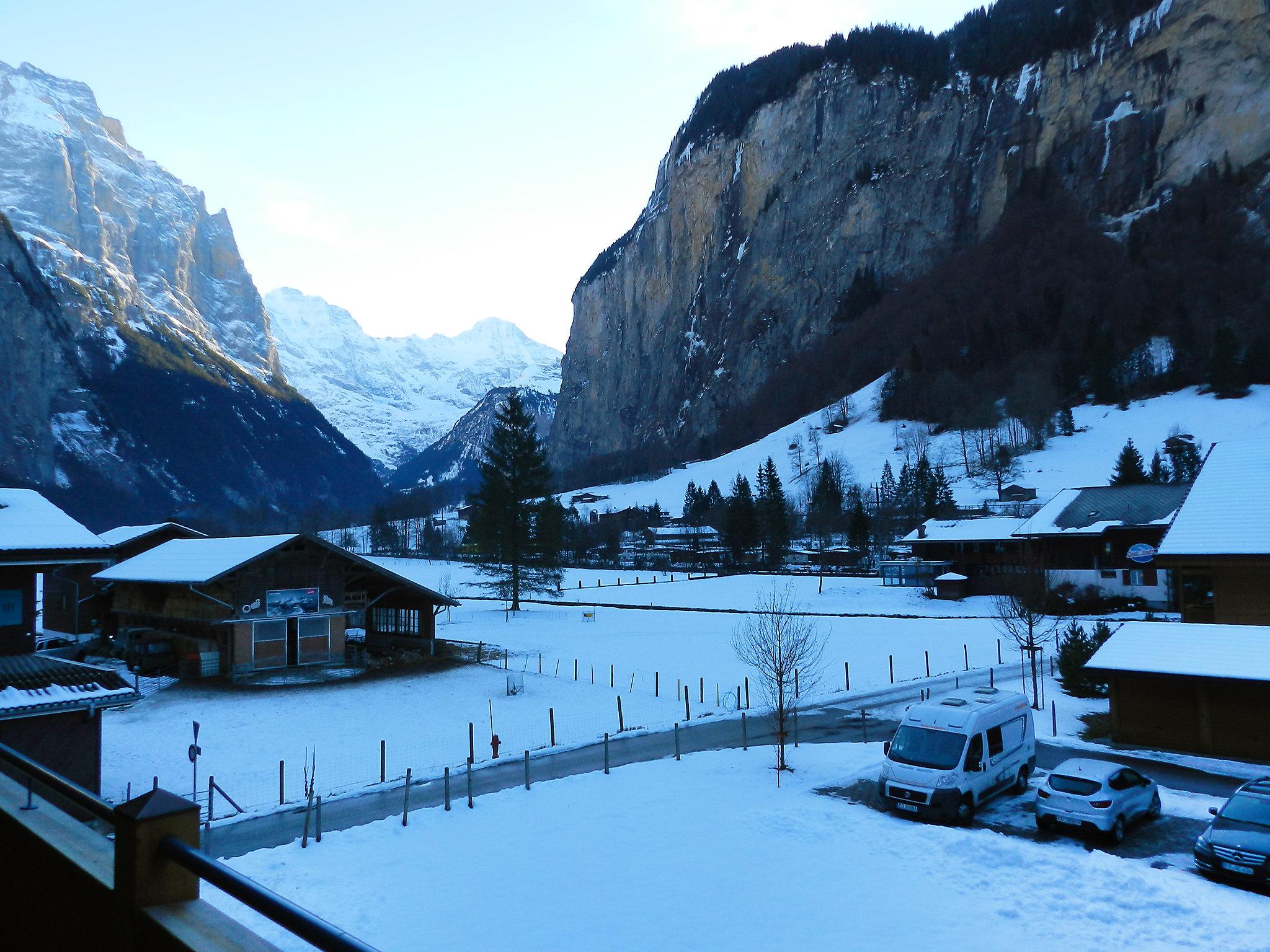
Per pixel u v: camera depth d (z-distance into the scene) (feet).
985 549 255.50
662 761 79.97
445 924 43.16
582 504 647.97
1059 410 547.90
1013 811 64.95
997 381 630.33
